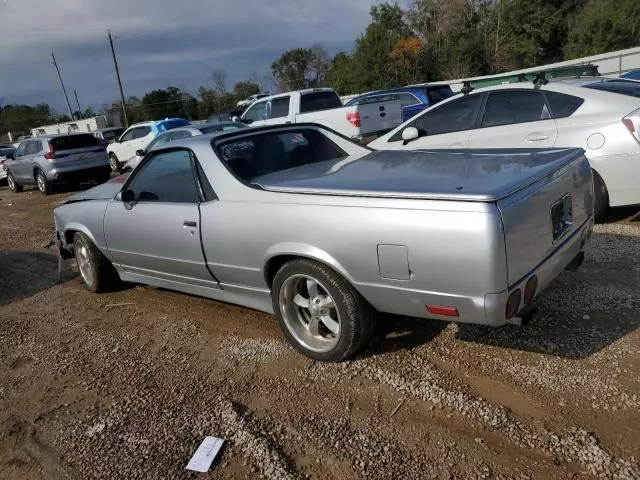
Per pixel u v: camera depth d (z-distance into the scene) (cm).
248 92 6612
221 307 475
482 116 622
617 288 407
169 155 418
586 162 359
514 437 264
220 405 323
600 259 469
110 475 275
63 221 549
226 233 365
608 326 354
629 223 564
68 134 1477
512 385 305
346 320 325
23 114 8281
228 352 389
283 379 342
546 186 298
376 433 280
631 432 258
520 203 273
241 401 325
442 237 270
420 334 374
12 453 305
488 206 260
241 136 409
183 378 362
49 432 320
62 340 451
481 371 322
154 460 282
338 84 4672
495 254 260
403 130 700
